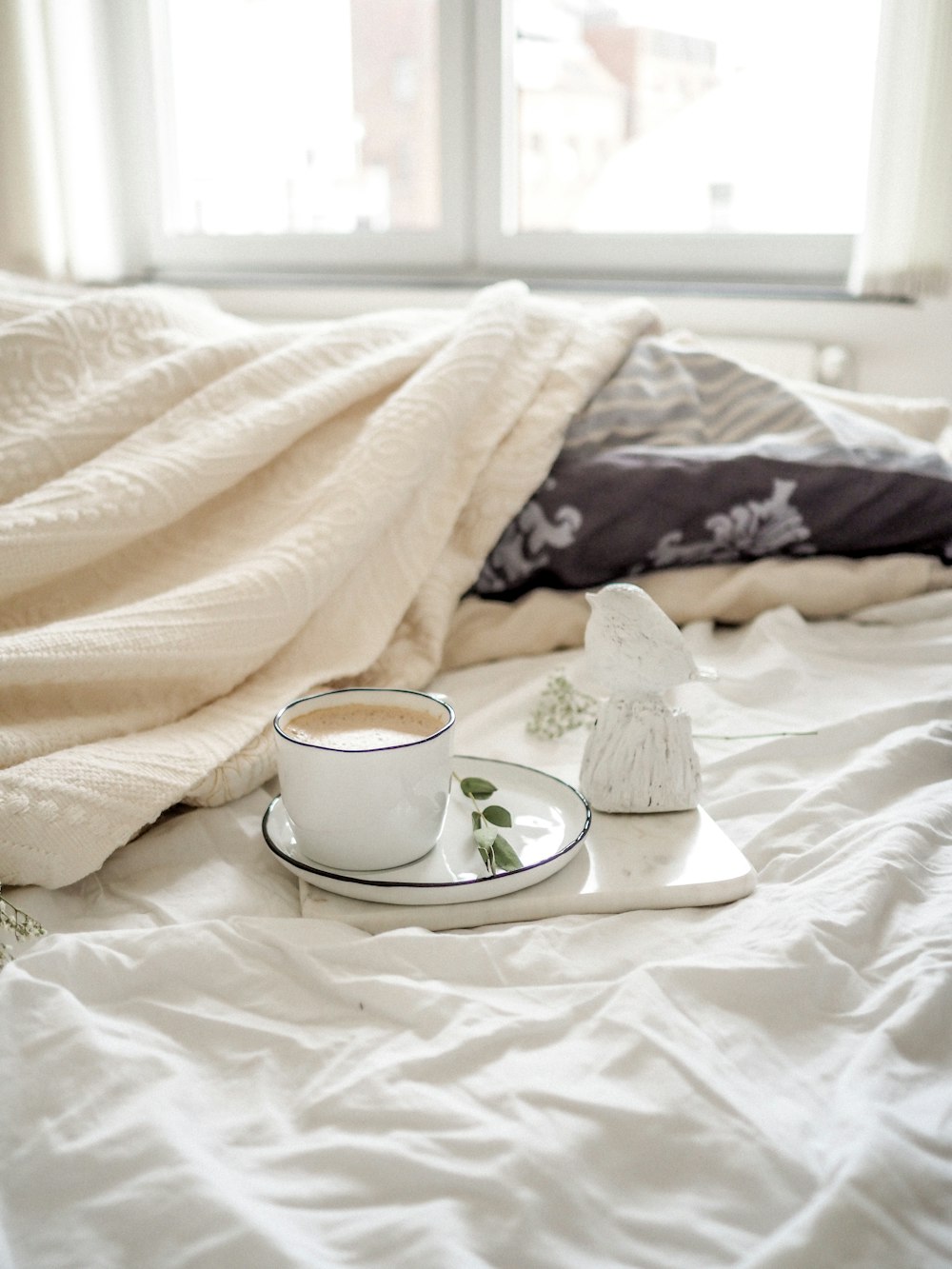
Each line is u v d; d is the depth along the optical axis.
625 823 0.69
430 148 2.21
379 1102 0.45
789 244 1.98
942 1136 0.43
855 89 1.92
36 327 1.05
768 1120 0.44
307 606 0.87
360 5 2.19
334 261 2.30
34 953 0.52
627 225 2.13
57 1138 0.42
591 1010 0.51
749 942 0.56
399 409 0.99
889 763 0.77
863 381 1.92
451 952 0.55
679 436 1.19
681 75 2.02
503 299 1.18
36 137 2.18
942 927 0.58
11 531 0.83
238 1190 0.40
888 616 1.11
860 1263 0.37
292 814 0.62
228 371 1.07
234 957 0.55
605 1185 0.41
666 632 0.67
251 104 2.34
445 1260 0.37
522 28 2.09
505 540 1.10
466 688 0.98
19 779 0.63
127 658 0.76
